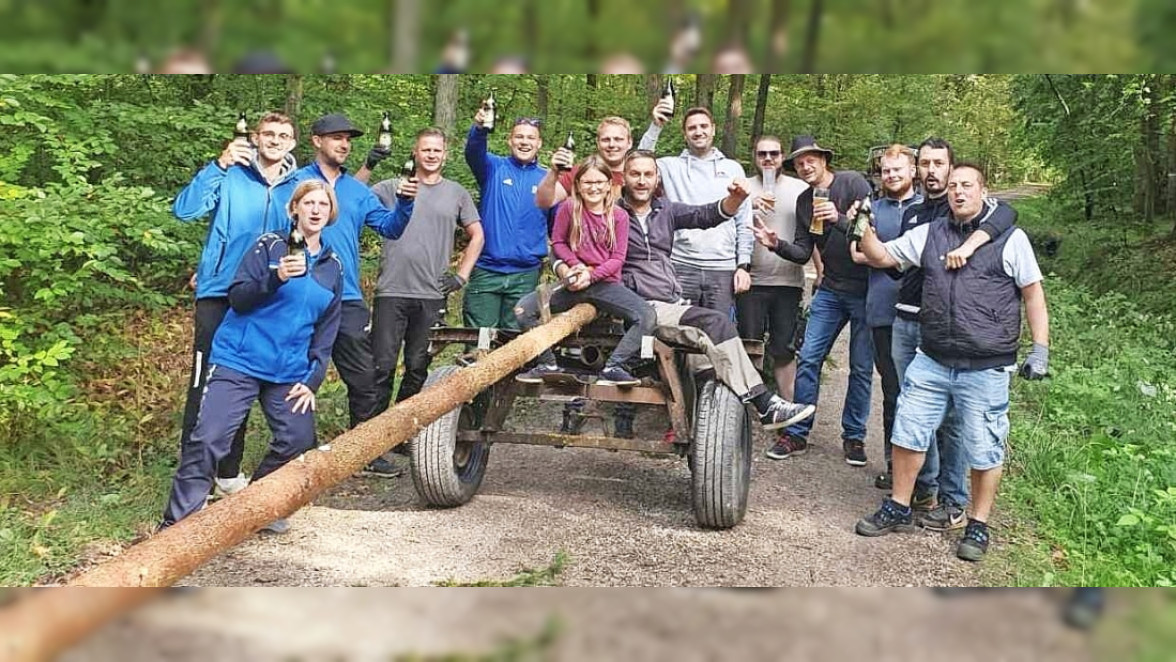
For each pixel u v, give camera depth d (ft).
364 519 12.57
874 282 14.56
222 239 12.62
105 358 19.10
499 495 13.88
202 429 10.91
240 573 10.39
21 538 11.64
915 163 14.75
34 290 17.56
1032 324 11.91
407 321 15.62
